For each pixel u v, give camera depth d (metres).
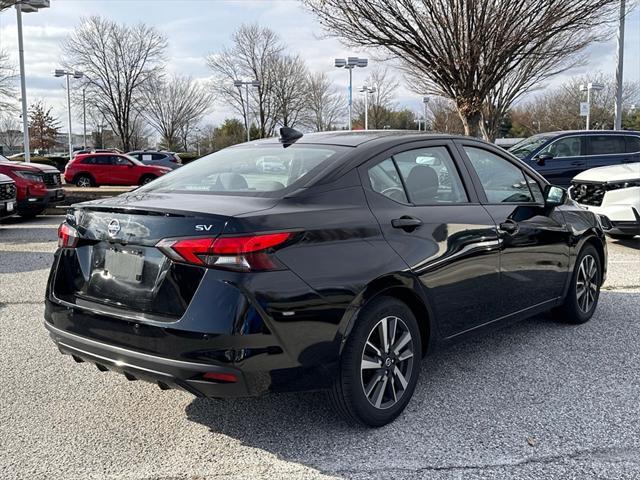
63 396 3.84
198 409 3.64
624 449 3.11
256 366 2.83
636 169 8.58
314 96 51.88
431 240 3.57
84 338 3.20
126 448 3.17
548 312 5.47
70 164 24.64
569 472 2.89
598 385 3.93
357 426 3.34
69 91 47.81
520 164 4.62
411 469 2.94
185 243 2.86
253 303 2.80
